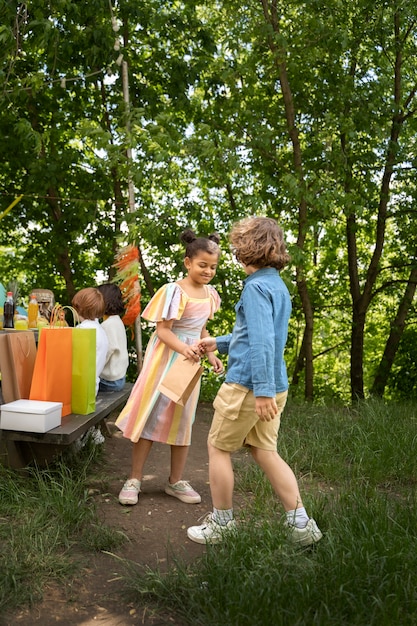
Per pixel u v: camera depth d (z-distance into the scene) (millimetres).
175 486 3502
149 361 3395
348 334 11758
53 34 6133
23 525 2807
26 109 7684
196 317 3373
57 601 2332
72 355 3664
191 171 8500
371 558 2400
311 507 2971
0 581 2342
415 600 2168
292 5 7828
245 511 3207
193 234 3475
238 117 8133
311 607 2131
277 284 2654
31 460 3527
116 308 4555
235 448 2754
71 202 7762
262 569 2338
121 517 3154
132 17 7406
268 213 8648
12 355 3463
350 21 8242
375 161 8711
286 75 7871
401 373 10594
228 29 8078
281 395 2689
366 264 11062
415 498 3293
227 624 2090
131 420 3334
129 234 6145
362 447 4242
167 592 2346
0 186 8148
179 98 7723
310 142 8234
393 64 9180
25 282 9250
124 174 6426
